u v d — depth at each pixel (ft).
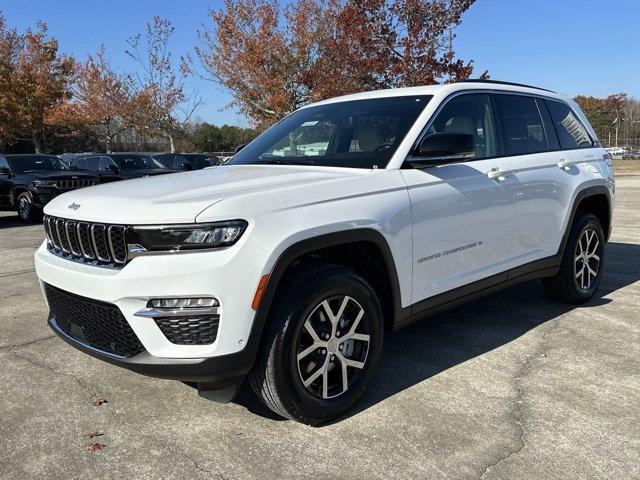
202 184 10.61
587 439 9.71
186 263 8.82
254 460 9.27
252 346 9.20
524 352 13.53
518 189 14.03
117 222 9.23
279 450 9.55
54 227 10.99
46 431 10.26
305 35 63.62
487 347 13.91
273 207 9.44
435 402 11.10
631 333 14.67
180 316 8.97
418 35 47.44
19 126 106.63
